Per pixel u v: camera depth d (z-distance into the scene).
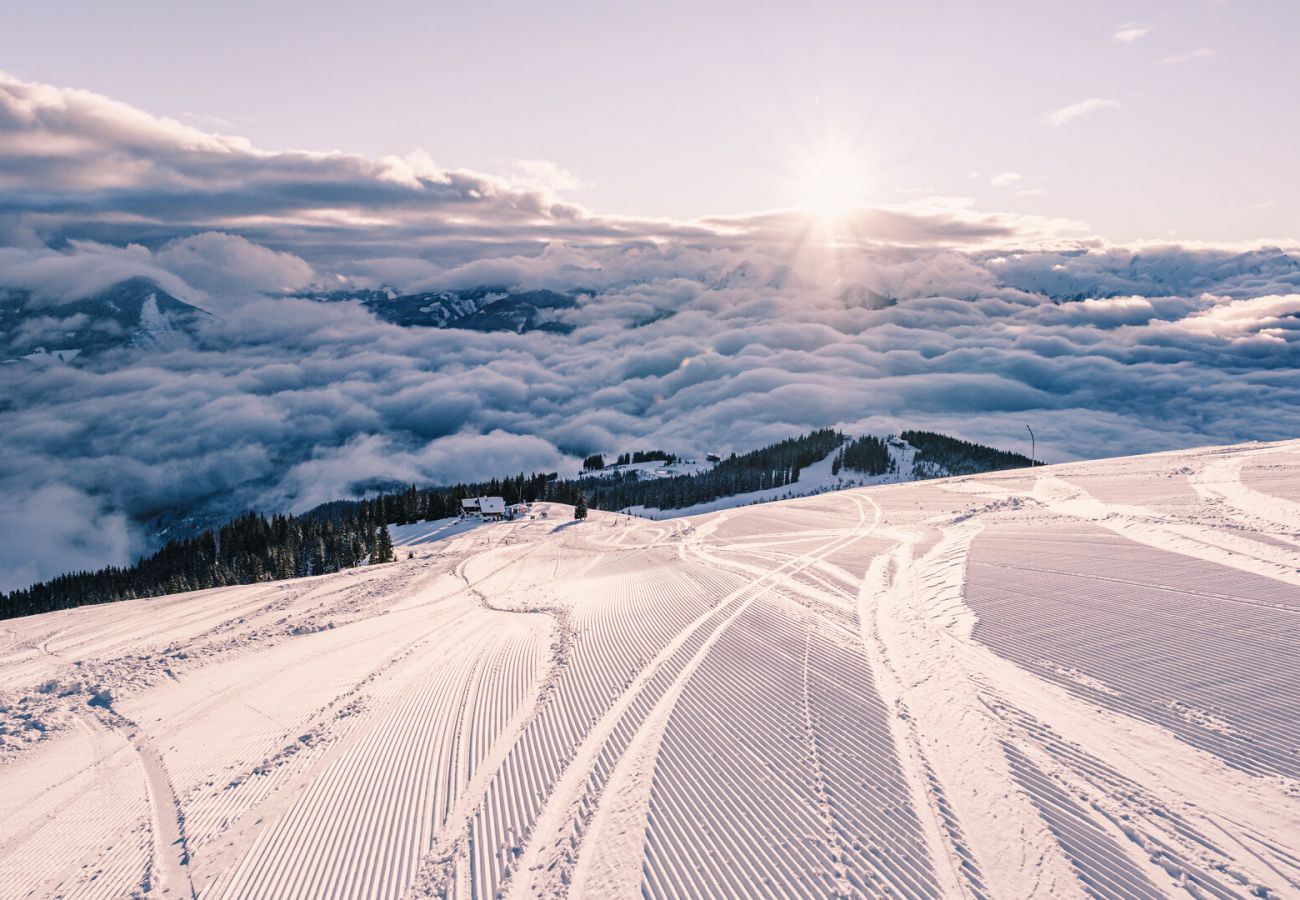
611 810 10.59
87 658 29.98
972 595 19.39
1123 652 14.00
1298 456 37.09
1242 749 10.08
